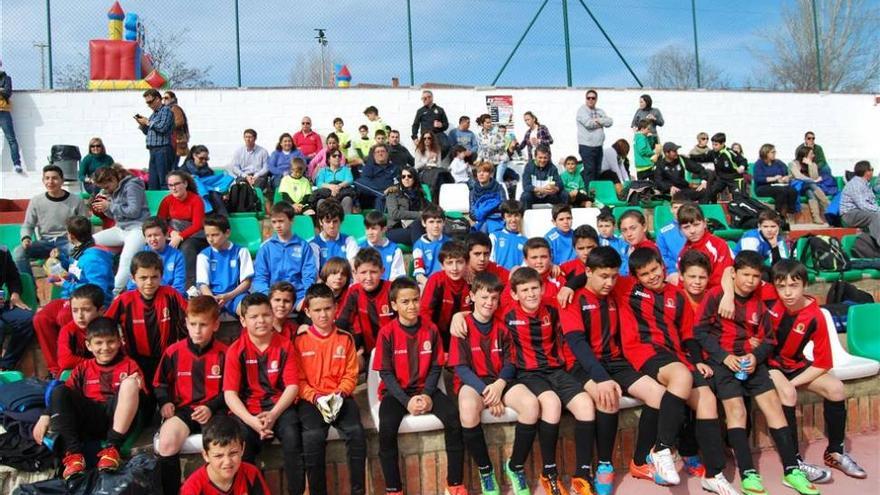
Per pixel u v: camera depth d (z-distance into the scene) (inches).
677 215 216.1
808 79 804.0
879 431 188.2
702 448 154.6
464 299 188.9
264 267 219.5
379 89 459.2
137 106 425.1
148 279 170.1
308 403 155.2
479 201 301.4
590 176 412.2
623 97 502.3
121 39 461.4
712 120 518.6
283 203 223.8
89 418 150.9
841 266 266.7
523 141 453.1
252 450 148.3
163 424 147.7
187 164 338.0
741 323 167.8
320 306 160.7
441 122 410.9
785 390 164.1
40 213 260.4
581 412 155.0
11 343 193.2
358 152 419.8
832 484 157.2
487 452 154.1
